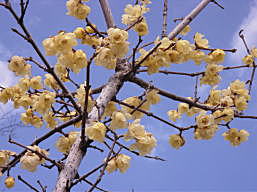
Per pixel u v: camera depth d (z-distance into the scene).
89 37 2.70
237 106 2.88
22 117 3.00
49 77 2.92
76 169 2.05
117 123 2.02
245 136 2.94
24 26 1.78
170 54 2.40
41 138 2.67
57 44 1.94
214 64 2.74
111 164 2.22
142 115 2.79
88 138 2.10
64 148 2.70
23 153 2.52
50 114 2.95
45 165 2.14
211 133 2.62
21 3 1.71
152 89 2.62
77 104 2.33
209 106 2.97
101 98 2.46
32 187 1.96
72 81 2.33
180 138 2.73
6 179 2.39
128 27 2.29
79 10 2.34
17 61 2.28
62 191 1.91
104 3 2.95
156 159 2.37
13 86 2.77
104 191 2.38
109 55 2.04
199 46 2.72
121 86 2.63
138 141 2.04
